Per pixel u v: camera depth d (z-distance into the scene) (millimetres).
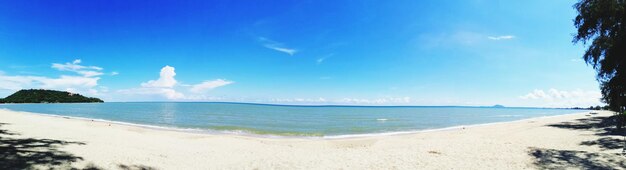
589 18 24078
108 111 87000
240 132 29938
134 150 13492
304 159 13250
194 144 17828
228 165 11789
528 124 39031
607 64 22859
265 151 15562
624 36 20016
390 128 39406
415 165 12094
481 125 44594
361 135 28406
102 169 9727
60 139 15352
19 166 9125
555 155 13680
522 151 14938
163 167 10797
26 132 17672
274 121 53531
